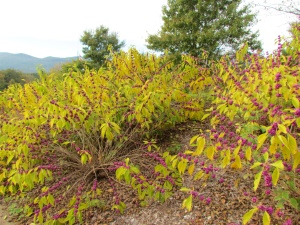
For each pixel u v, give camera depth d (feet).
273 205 6.47
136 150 10.69
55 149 10.46
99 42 87.51
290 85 5.84
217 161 7.41
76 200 7.57
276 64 8.05
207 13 50.72
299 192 5.43
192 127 12.78
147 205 8.16
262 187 7.29
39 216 7.30
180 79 13.10
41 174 7.66
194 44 49.57
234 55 11.64
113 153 10.38
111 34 89.20
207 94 12.48
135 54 13.01
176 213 7.46
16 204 9.57
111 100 10.79
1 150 9.25
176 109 11.87
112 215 8.02
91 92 10.66
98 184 9.74
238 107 7.43
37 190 10.13
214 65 12.87
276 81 6.17
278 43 9.31
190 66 13.78
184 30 50.85
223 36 46.16
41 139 10.25
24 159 9.24
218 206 7.22
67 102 10.59
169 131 12.89
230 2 50.49
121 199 8.69
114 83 12.04
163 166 7.18
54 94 11.52
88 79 11.47
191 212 7.32
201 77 12.28
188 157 5.71
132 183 7.22
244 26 46.91
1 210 9.36
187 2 52.13
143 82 12.00
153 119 11.94
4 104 14.10
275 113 5.23
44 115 8.74
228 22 48.06
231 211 6.90
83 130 10.27
